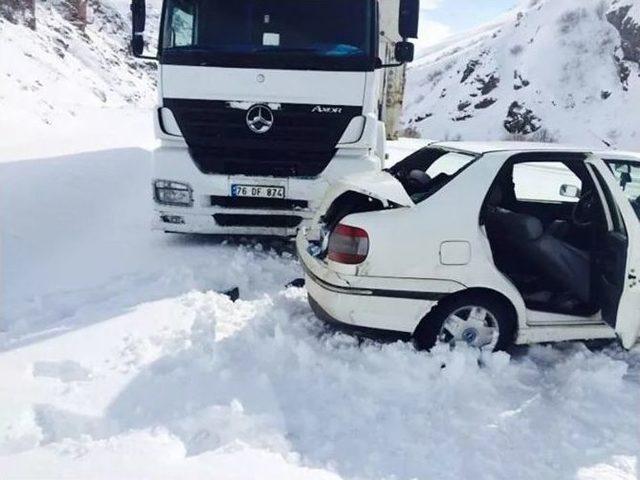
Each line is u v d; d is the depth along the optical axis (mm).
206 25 5617
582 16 78938
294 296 5039
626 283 3715
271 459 2807
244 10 5629
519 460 2930
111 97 34969
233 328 4301
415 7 5883
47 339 4027
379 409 3289
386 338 4121
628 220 3758
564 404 3459
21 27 30859
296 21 5637
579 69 74125
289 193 5770
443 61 102625
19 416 3029
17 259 5660
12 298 4766
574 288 4230
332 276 3760
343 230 3736
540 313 3941
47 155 10953
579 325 3924
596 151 4156
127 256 6031
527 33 86125
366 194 3932
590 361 3951
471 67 89750
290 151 5734
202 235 6891
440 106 88938
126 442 2861
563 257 4238
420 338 3879
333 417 3201
